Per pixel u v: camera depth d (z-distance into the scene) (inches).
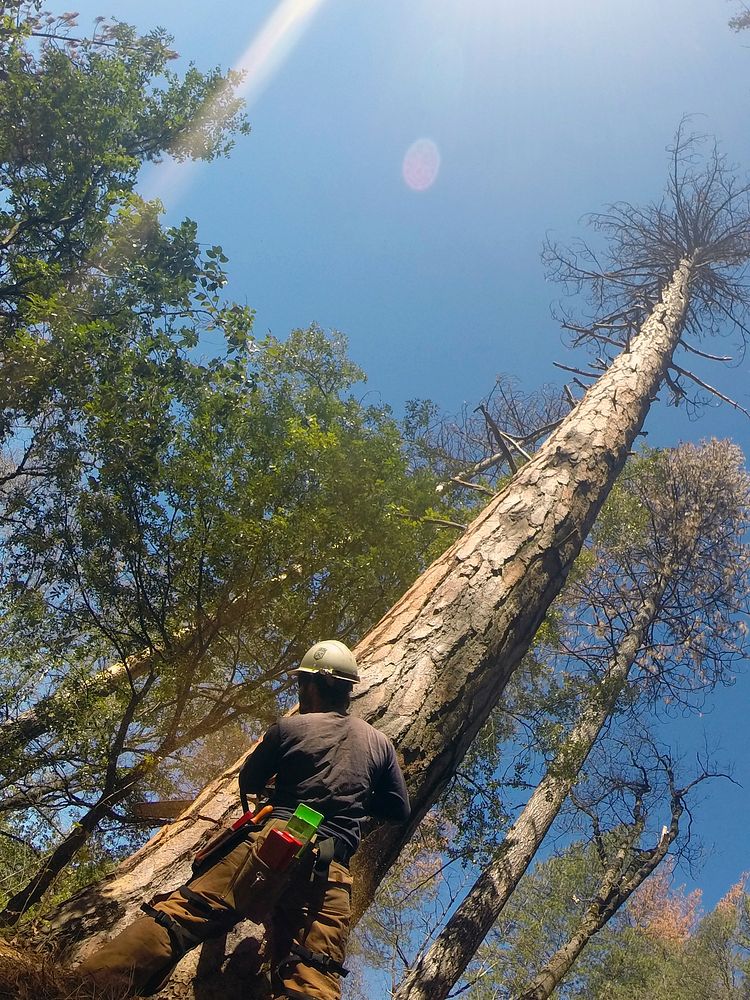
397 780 107.7
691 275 490.6
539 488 196.1
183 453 274.5
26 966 87.7
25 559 273.9
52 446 287.7
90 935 96.0
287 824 92.7
